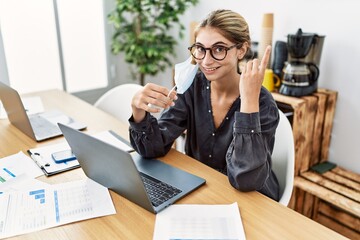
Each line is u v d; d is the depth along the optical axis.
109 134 1.49
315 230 0.88
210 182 1.11
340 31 1.91
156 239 0.84
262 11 2.29
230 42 1.09
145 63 2.88
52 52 2.95
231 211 0.95
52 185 1.08
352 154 2.02
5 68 2.72
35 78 2.93
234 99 1.25
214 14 1.11
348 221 1.90
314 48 1.88
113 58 3.33
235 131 1.03
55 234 0.86
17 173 1.16
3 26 2.65
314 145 2.02
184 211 0.95
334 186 1.82
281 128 1.35
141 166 1.20
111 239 0.85
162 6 2.79
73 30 3.00
